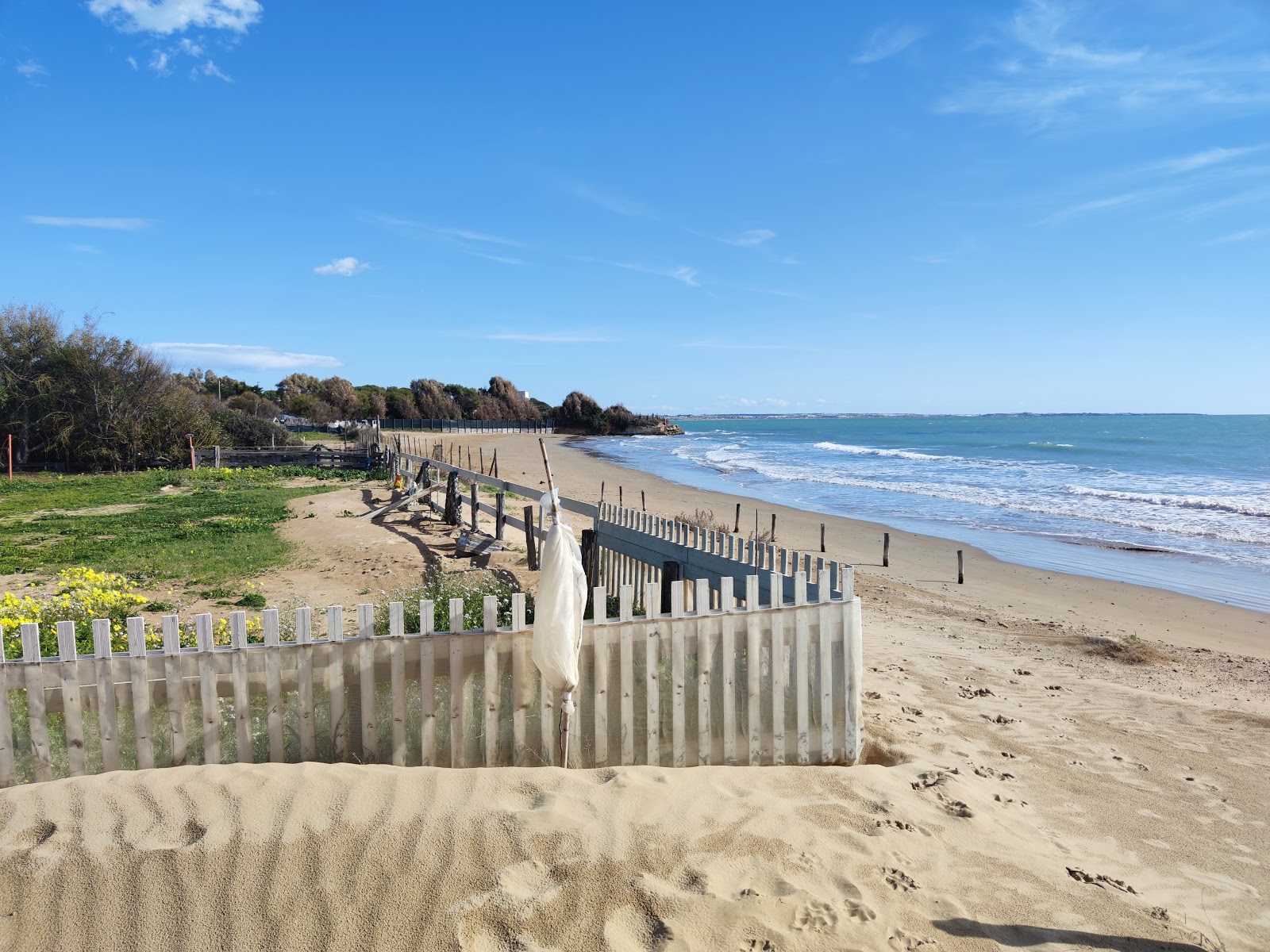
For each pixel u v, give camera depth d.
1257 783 5.45
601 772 4.11
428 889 3.12
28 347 34.50
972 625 11.57
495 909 3.06
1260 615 13.05
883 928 3.21
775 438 108.19
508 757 4.57
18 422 33.59
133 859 3.16
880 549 19.44
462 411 111.81
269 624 4.17
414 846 3.29
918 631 10.94
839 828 3.93
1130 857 4.25
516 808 3.61
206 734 4.12
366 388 109.12
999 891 3.61
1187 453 57.88
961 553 15.49
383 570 12.55
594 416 121.25
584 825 3.54
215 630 7.98
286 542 15.39
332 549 14.49
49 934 2.90
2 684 3.96
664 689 4.78
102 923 2.94
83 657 4.02
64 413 33.66
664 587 7.40
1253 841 4.55
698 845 3.54
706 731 4.77
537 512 15.31
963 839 4.04
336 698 4.27
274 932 2.93
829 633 5.02
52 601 8.29
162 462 34.59
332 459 34.03
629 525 9.14
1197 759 5.91
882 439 98.12
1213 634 11.86
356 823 3.39
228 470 32.38
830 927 3.17
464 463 47.28
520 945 2.95
